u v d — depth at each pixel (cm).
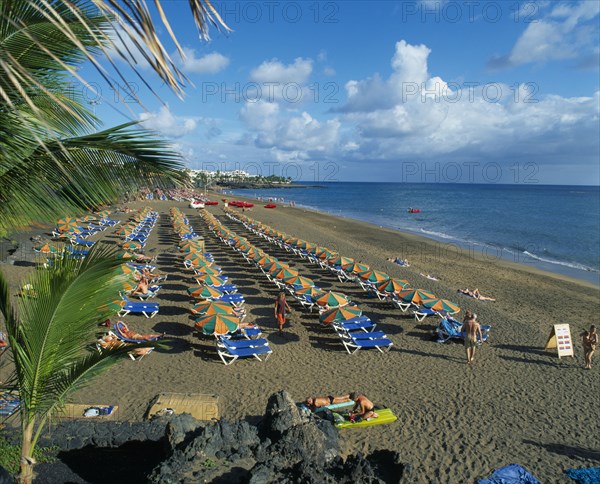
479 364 1214
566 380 1125
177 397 907
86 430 731
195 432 643
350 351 1277
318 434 635
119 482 649
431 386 1071
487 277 2558
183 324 1423
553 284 2445
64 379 500
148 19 208
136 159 410
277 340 1344
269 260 2081
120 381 1016
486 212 7719
